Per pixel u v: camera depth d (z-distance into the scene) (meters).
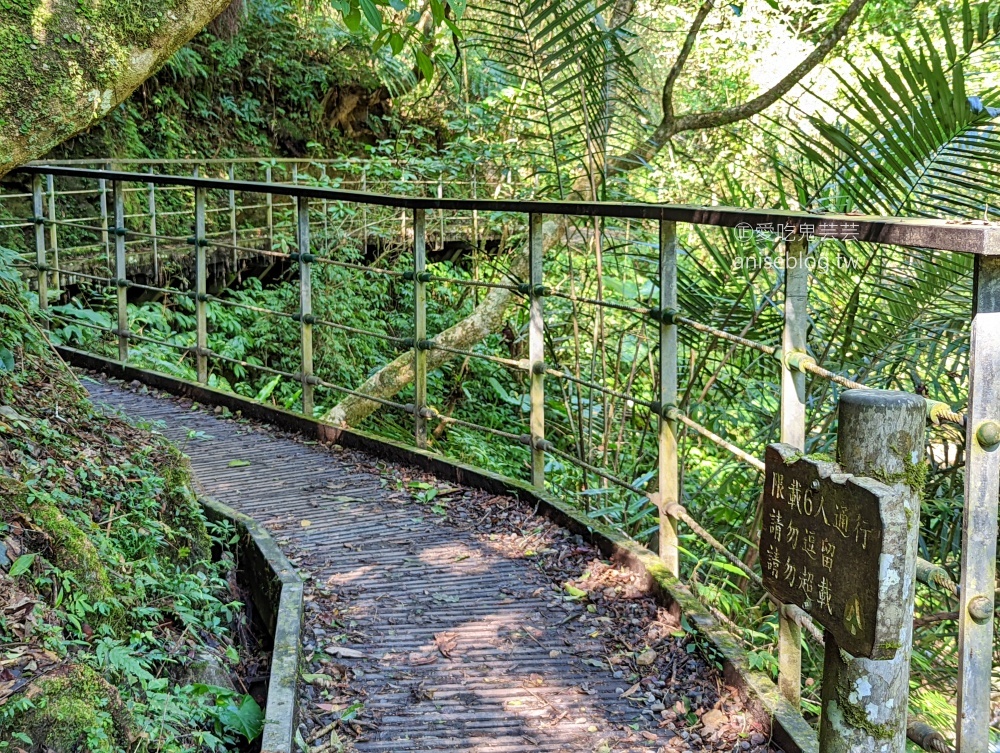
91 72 2.69
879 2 10.33
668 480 3.52
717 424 5.50
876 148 4.08
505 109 9.02
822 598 1.65
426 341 4.95
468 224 12.20
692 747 2.58
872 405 1.60
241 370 9.31
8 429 3.11
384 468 4.89
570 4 6.57
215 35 13.43
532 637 3.17
